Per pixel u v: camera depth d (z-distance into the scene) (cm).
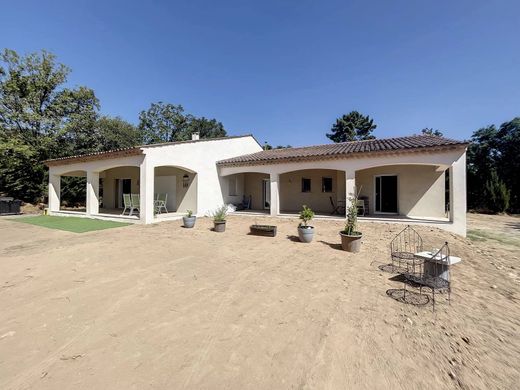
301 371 271
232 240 919
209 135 4994
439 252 509
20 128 2284
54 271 575
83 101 2630
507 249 902
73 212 1611
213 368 273
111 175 2020
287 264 653
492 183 2167
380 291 491
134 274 563
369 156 1212
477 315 409
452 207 1059
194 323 366
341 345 319
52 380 252
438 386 254
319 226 1165
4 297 443
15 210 1834
